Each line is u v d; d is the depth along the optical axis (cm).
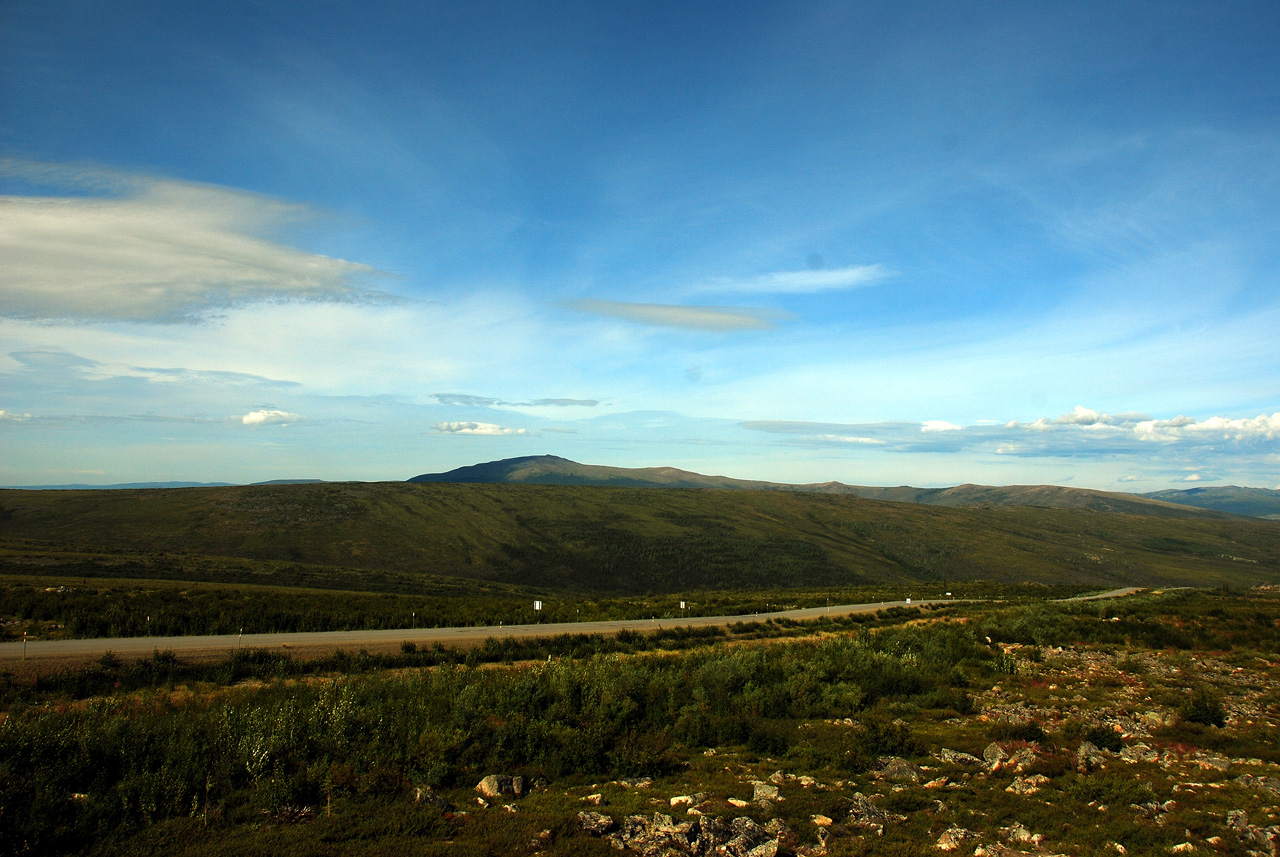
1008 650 3472
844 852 1065
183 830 1066
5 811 1023
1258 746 1725
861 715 2061
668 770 1511
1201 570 19750
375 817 1145
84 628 3158
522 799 1298
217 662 2483
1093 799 1312
